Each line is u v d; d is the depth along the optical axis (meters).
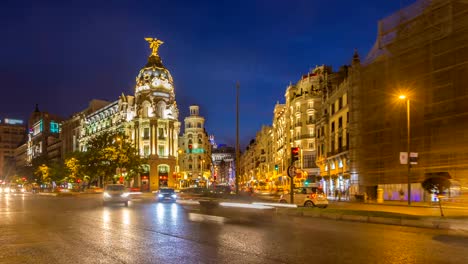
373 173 40.78
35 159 125.69
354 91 47.44
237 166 35.41
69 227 16.22
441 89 31.44
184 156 137.00
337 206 31.59
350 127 47.25
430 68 32.34
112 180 82.19
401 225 17.14
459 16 30.02
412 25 35.06
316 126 70.38
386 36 38.81
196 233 14.12
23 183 139.25
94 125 117.56
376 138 40.34
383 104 38.81
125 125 100.19
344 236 13.32
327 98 62.66
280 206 25.59
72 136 132.75
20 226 16.75
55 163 109.06
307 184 75.19
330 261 9.20
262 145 139.25
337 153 54.78
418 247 11.07
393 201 38.38
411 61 34.91
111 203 36.22
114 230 15.07
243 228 15.68
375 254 10.02
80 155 80.75
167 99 100.44
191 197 38.16
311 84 80.25
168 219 19.72
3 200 47.31
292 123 83.06
